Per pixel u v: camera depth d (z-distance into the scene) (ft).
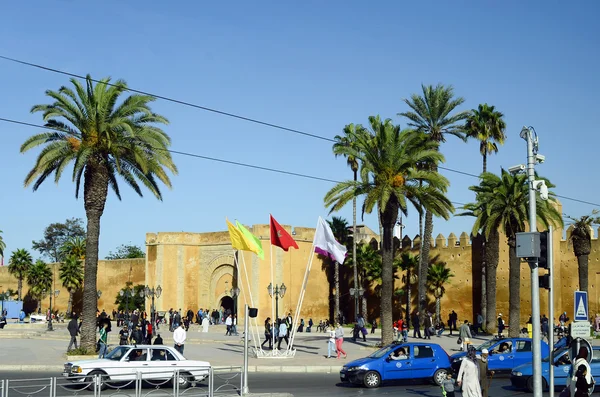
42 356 102.83
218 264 209.97
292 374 89.04
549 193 137.18
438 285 193.88
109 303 253.24
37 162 98.73
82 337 101.50
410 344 79.00
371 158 117.91
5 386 51.47
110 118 101.50
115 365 69.62
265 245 200.44
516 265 132.77
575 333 55.31
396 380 79.20
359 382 75.31
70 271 260.01
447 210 121.60
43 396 61.21
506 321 188.03
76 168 97.40
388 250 119.75
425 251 167.53
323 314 212.64
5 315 231.91
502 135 177.88
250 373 89.81
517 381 72.64
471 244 196.13
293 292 203.92
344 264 219.82
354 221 194.08
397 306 209.15
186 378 68.23
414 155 118.62
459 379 57.16
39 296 270.46
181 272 212.43
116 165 99.40
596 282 174.91
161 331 179.52
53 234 396.37
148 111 102.89
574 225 156.87
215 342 138.21
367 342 134.51
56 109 99.60
